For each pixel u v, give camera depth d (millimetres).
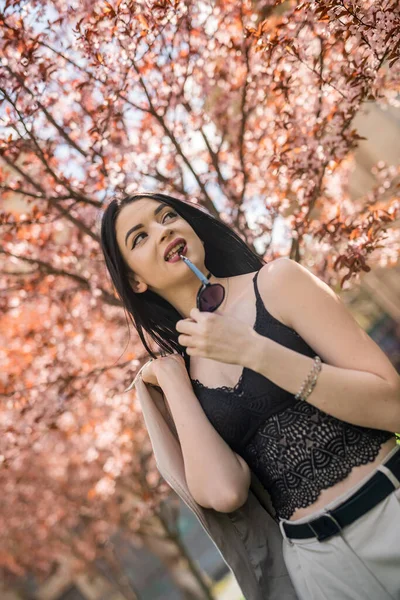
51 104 4562
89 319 6160
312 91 4363
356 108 3961
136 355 5789
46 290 5629
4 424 5895
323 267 5078
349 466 1893
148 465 9633
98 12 4023
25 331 6246
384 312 13180
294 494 1970
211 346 1901
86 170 5055
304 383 1845
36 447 7477
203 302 2150
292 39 3682
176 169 5422
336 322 1924
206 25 4707
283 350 1863
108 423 7129
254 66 4719
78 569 13477
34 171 4961
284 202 4770
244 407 2029
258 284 2090
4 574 14594
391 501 1837
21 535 12297
